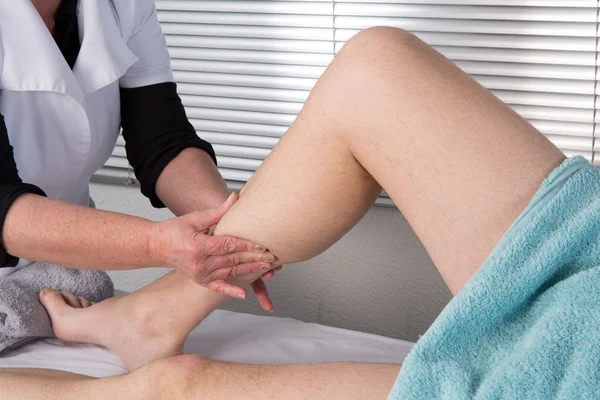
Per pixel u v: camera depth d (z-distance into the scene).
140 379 1.18
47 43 1.35
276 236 1.21
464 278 1.00
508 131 1.00
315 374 1.12
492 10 1.69
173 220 1.24
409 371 0.93
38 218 1.24
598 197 0.93
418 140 1.03
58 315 1.48
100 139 1.54
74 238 1.23
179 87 1.98
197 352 1.45
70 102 1.41
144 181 1.58
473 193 0.99
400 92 1.05
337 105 1.10
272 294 1.99
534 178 0.98
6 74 1.34
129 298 1.43
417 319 1.89
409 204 1.05
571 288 0.90
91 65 1.43
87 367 1.41
